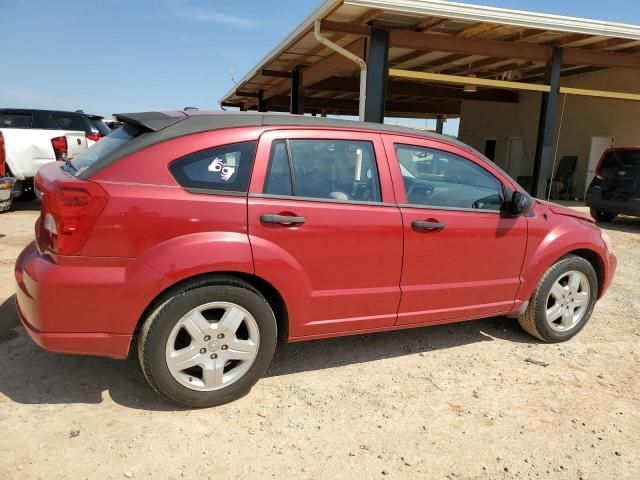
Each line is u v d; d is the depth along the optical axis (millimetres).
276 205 3086
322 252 3230
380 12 8609
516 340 4402
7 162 9859
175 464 2574
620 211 10594
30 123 11180
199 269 2855
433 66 14781
